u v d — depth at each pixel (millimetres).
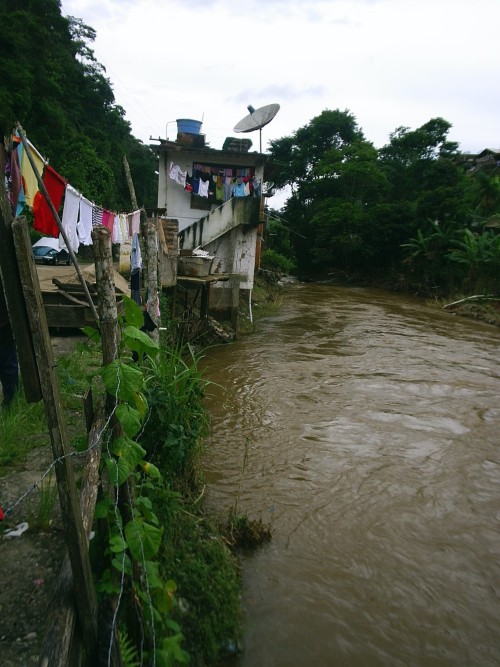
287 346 12094
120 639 2199
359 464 5812
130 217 7328
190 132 17047
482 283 22312
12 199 3080
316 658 3150
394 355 11516
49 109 24703
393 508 4934
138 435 3945
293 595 3682
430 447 6383
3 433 3820
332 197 34719
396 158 38938
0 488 3275
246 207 15336
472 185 27969
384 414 7500
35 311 1626
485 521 4805
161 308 9992
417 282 27344
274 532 4430
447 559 4223
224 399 7898
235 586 3553
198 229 15398
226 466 5594
